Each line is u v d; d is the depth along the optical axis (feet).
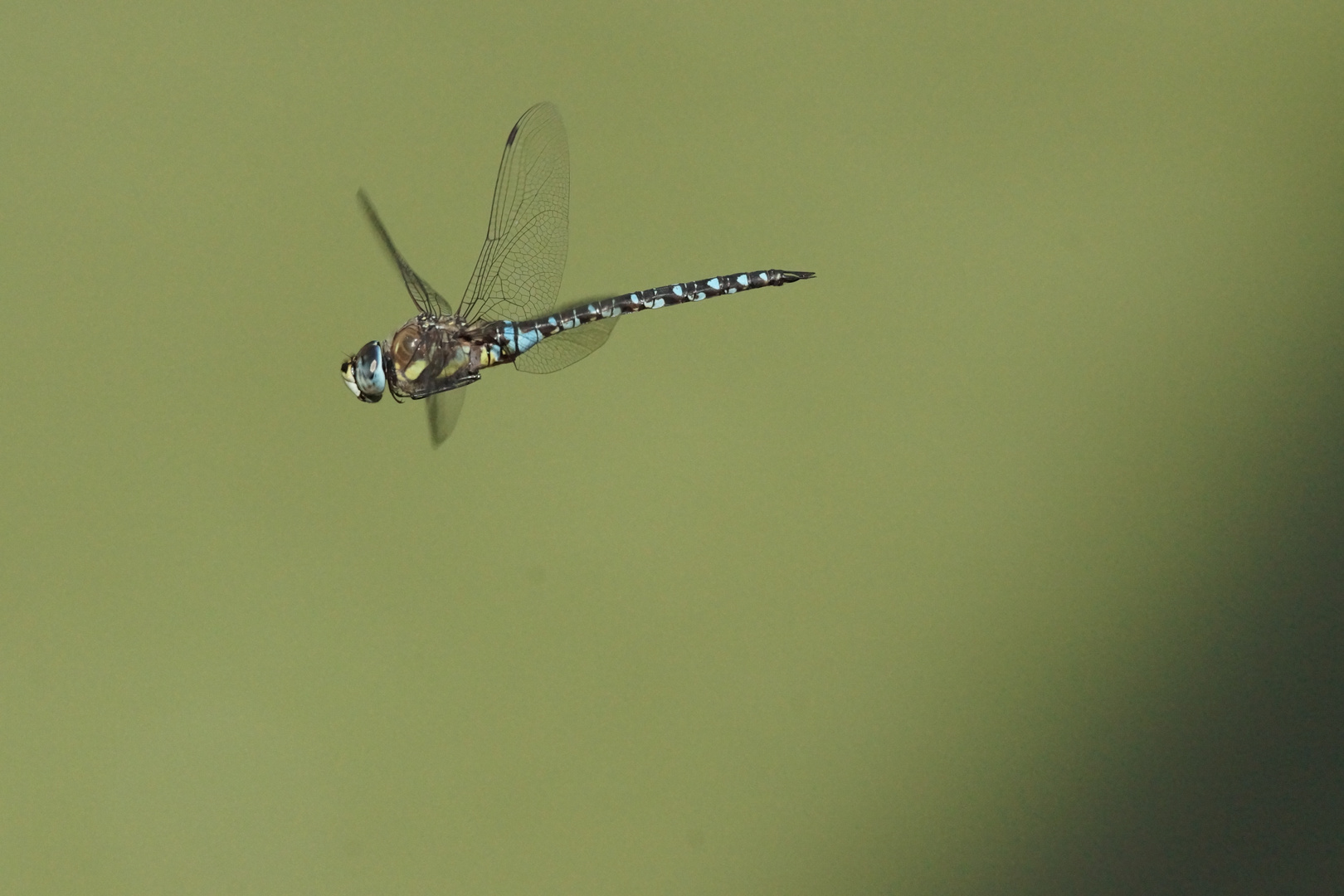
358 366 6.43
